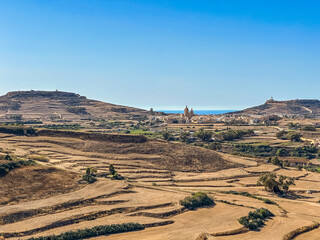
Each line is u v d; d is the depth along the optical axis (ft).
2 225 266.16
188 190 423.64
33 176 370.73
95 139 639.76
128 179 461.78
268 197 433.48
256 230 290.76
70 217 286.87
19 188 338.13
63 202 317.01
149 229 278.46
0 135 621.31
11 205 302.04
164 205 331.36
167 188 417.69
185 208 330.54
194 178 504.84
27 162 405.18
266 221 315.58
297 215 350.02
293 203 406.82
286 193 459.73
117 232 268.82
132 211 313.94
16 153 493.36
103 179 409.90
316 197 447.83
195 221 301.02
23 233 255.09
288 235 281.33
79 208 312.50
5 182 342.23
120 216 301.63
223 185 478.18
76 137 647.56
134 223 280.72
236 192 431.02
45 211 297.53
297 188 481.87
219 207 342.64
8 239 244.63
